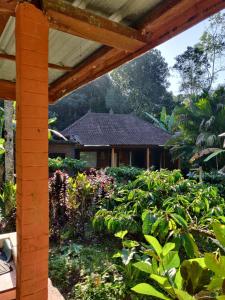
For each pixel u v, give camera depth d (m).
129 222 4.01
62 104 30.94
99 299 3.06
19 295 1.34
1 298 1.71
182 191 4.76
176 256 1.76
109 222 4.12
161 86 36.53
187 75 32.19
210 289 1.40
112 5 1.53
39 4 1.38
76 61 2.49
